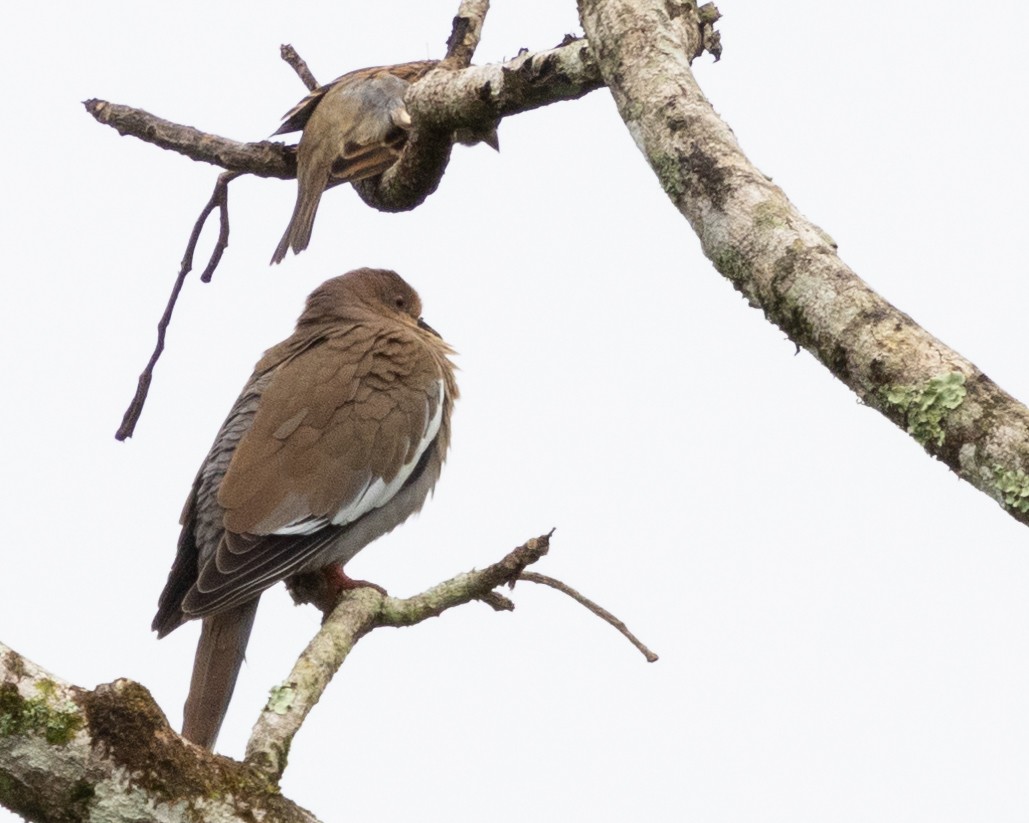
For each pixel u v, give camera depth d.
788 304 6.10
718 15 9.47
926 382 5.48
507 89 9.76
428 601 8.43
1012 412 5.27
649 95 7.11
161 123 11.31
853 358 5.76
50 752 5.89
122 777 5.96
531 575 8.52
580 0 7.62
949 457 5.39
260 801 6.23
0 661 5.91
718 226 6.52
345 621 8.13
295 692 7.50
